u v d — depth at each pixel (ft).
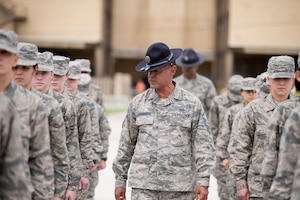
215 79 305.12
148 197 34.71
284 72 38.75
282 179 26.76
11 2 265.95
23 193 24.38
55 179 32.27
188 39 315.99
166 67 34.76
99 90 62.64
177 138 34.91
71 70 48.01
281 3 268.21
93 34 270.05
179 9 315.17
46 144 28.43
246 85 51.34
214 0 314.76
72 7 268.62
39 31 268.82
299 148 26.53
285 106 30.60
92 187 51.24
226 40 275.18
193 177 35.29
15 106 27.27
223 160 53.47
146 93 35.99
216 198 63.87
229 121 52.80
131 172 35.32
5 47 25.55
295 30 269.23
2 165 24.43
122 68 328.29
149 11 315.37
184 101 35.35
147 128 35.17
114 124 148.25
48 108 31.53
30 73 30.76
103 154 54.65
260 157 40.34
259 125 40.09
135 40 315.78
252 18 269.23
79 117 43.60
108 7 295.07
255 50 270.46
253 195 40.55
